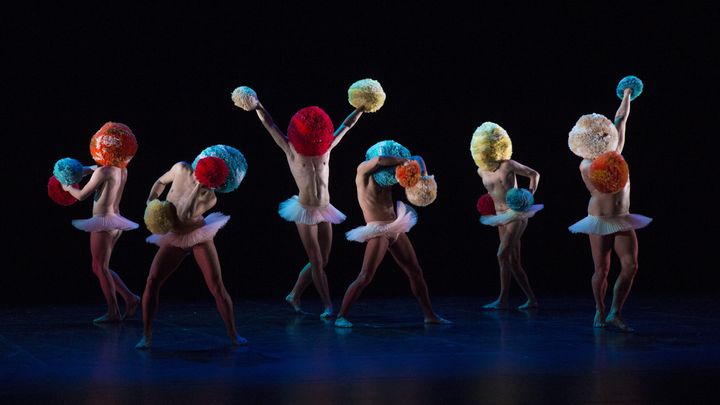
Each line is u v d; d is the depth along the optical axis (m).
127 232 15.99
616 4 16.52
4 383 6.83
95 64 15.30
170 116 15.68
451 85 16.64
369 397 6.30
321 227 11.91
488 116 16.78
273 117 16.03
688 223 16.95
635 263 10.11
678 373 7.18
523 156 16.89
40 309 12.55
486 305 12.57
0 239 15.27
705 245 16.94
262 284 16.41
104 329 10.23
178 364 7.73
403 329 10.17
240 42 15.81
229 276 16.41
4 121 15.07
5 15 14.91
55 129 15.26
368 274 10.44
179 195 8.59
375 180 10.34
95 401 6.16
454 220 17.09
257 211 16.45
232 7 15.72
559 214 17.17
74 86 15.26
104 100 15.38
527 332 9.84
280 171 16.42
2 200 15.23
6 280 15.30
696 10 16.47
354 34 16.25
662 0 16.47
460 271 17.14
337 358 8.04
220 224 8.70
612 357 8.02
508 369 7.42
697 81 16.64
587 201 17.19
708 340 9.15
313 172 11.80
